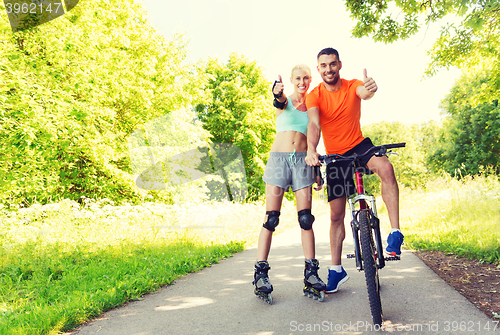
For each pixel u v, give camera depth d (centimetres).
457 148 2642
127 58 1228
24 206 896
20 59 802
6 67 760
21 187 866
